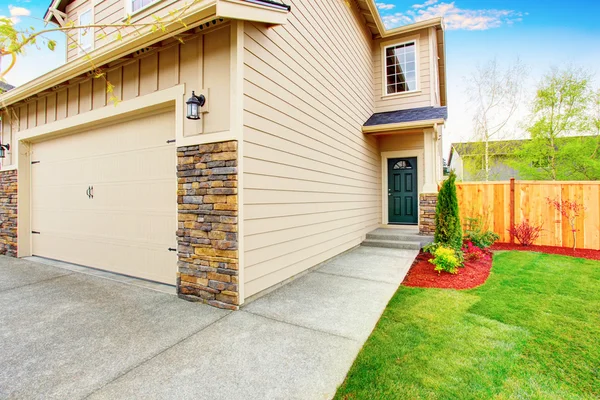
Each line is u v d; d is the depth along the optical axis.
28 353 2.41
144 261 4.37
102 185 4.86
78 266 5.20
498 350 2.52
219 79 3.49
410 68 9.09
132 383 2.03
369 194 8.30
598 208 6.57
